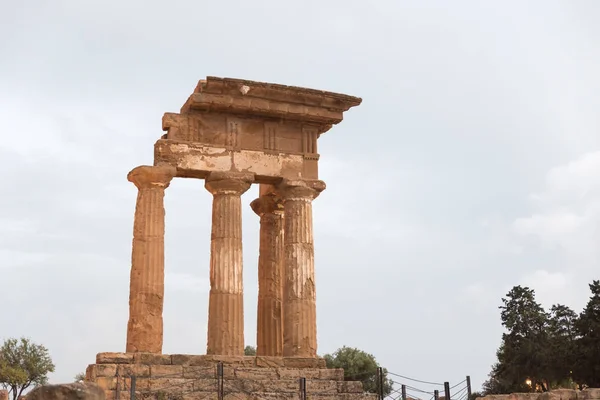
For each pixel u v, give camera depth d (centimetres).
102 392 1473
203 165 3288
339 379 2977
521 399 2420
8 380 6391
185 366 2772
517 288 7375
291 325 3253
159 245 3128
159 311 3059
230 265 3209
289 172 3422
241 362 2914
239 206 3297
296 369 2936
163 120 3312
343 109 3538
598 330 6184
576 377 6456
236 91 3334
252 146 3416
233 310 3166
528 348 6869
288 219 3381
